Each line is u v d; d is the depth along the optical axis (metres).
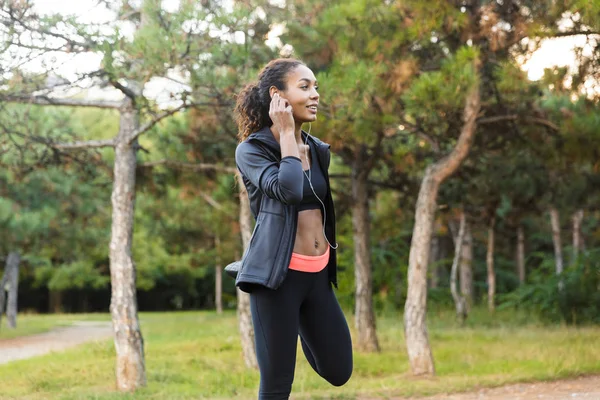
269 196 2.50
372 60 9.02
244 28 7.93
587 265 18.38
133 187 9.27
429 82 7.86
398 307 21.73
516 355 10.42
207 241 22.45
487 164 13.68
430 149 12.24
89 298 42.78
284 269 2.51
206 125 11.07
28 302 41.78
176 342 14.35
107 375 9.76
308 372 9.30
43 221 19.16
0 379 9.67
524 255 31.92
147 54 7.42
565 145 9.53
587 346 10.62
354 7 8.99
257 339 2.60
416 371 9.18
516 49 8.94
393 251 22.52
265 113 2.70
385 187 13.84
